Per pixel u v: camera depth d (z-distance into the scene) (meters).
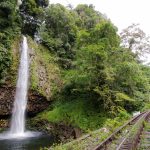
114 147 11.98
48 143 25.64
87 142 13.82
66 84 34.53
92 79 29.00
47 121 32.31
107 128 18.00
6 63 31.89
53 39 41.78
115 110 27.53
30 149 22.98
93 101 30.31
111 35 31.02
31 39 38.28
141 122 17.39
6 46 32.53
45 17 43.31
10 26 35.03
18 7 39.56
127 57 31.08
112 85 29.19
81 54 30.59
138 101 32.12
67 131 28.67
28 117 34.69
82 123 27.48
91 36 31.34
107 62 29.69
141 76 33.00
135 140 11.62
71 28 43.50
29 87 33.44
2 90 31.73
